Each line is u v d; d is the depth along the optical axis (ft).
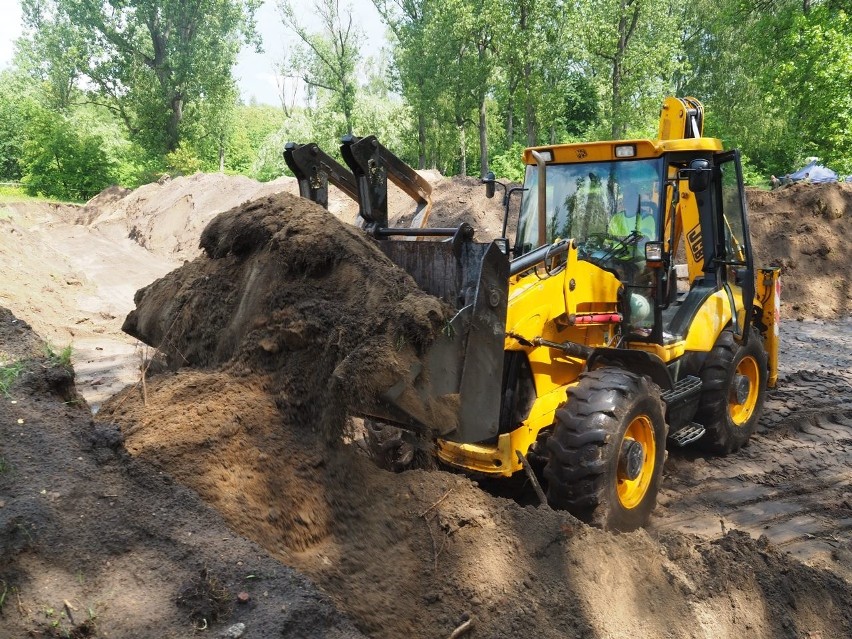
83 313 35.55
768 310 20.81
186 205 63.46
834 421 21.81
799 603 11.41
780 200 47.98
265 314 11.84
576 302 14.33
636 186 15.99
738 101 104.06
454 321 11.03
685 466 17.97
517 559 9.94
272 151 108.58
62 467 8.21
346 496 10.16
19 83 149.38
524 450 13.05
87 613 6.82
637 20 79.00
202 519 8.36
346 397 10.39
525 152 17.33
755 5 73.15
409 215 46.42
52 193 115.14
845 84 59.62
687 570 11.10
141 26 120.26
